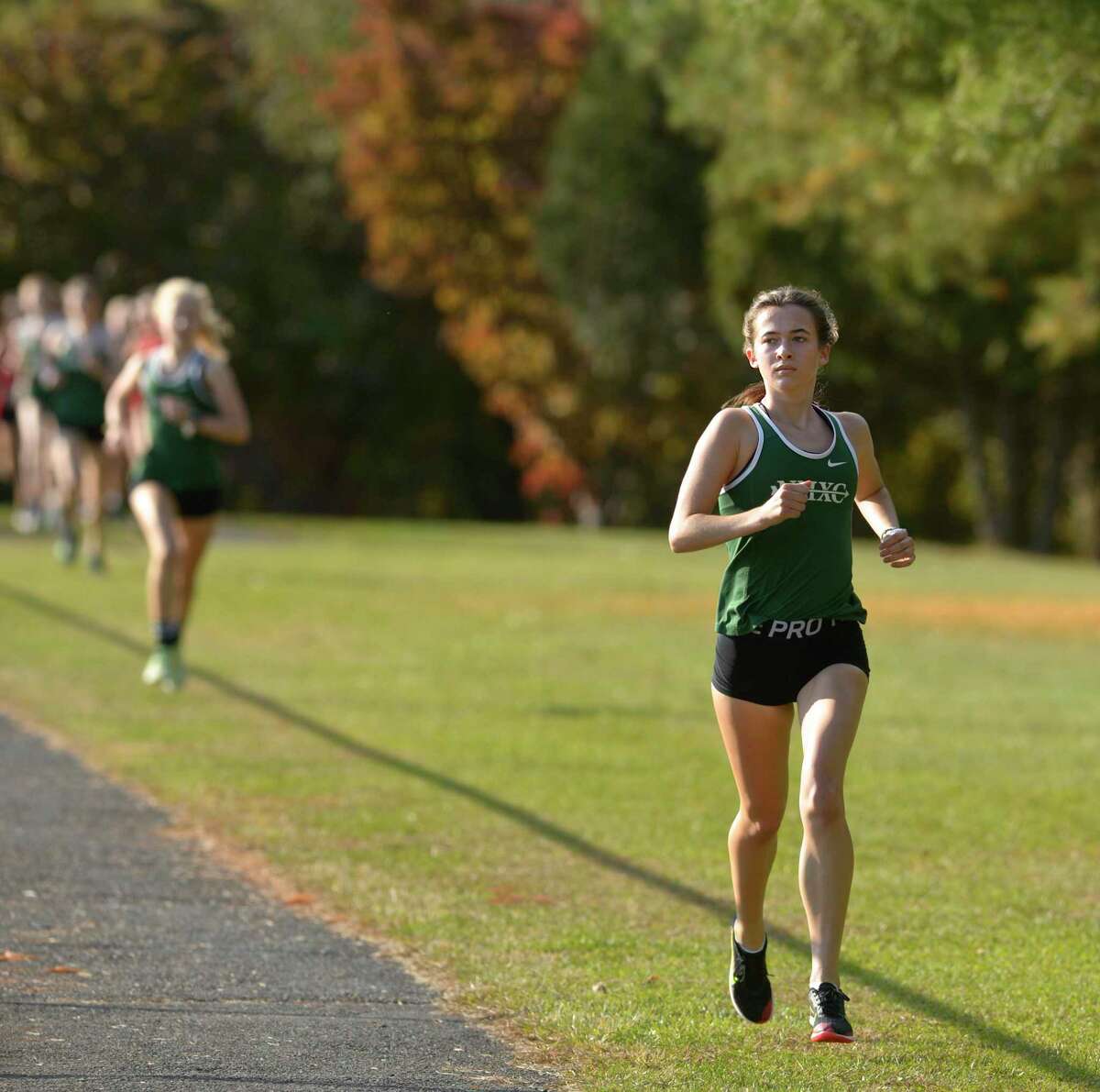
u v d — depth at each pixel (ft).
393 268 508.94
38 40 508.94
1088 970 76.38
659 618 202.18
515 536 333.62
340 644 171.01
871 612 219.20
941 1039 66.90
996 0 131.64
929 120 141.08
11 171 518.78
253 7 538.06
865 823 104.22
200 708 134.72
